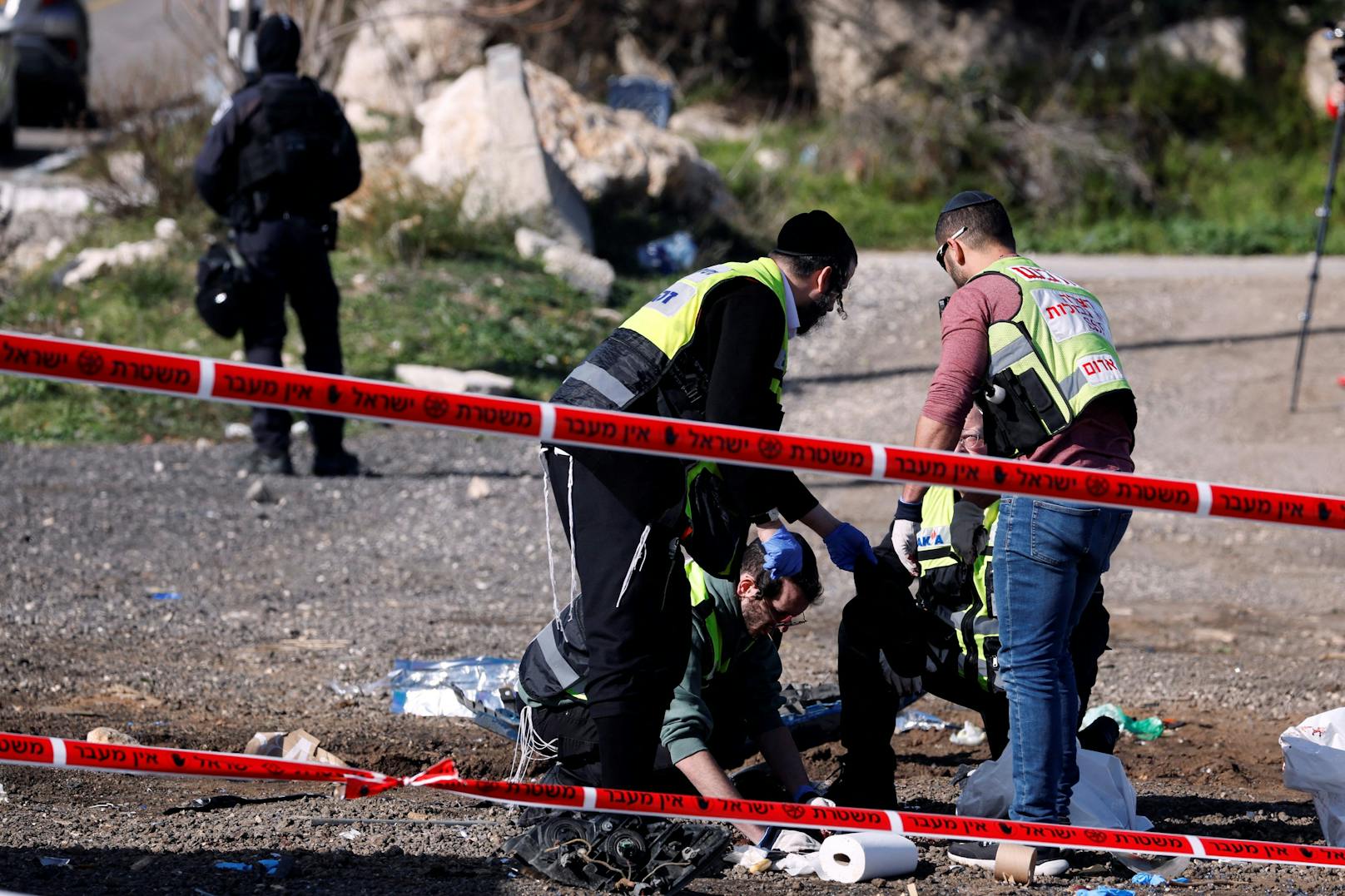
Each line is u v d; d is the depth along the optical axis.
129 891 11.40
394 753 17.11
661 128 69.75
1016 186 72.75
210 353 41.91
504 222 52.06
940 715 20.11
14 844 12.55
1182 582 29.19
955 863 13.48
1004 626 12.88
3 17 63.78
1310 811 15.70
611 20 86.19
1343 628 25.92
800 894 12.26
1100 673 22.31
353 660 21.69
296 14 60.25
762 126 80.81
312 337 33.53
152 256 46.91
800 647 23.55
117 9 106.81
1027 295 12.84
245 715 18.77
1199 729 19.53
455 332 44.38
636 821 12.03
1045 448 12.72
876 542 30.55
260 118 32.00
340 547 29.59
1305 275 58.19
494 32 79.69
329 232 33.31
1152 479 10.34
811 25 85.44
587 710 12.73
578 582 12.19
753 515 12.24
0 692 19.23
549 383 42.84
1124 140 74.69
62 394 39.59
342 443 35.22
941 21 83.25
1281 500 10.52
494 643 22.89
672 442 9.59
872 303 53.91
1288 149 79.50
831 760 17.84
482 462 37.41
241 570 27.47
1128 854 13.31
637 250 55.16
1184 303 53.47
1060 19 84.94
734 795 12.52
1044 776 12.74
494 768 16.61
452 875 12.23
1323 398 42.66
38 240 50.81
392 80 77.25
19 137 69.94
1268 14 85.81
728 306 11.99
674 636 12.12
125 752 10.05
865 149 73.31
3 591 24.97
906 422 41.31
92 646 21.92
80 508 31.06
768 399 12.01
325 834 13.45
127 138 53.53
